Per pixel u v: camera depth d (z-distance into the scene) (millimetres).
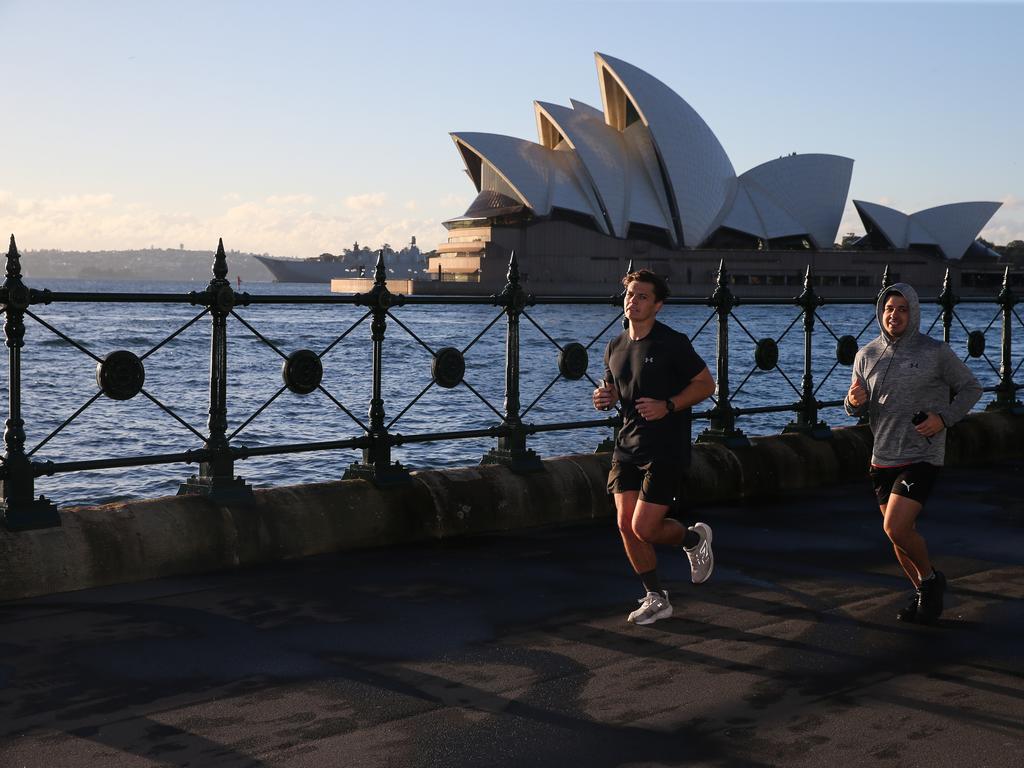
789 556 6652
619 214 130750
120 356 5832
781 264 140250
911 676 4469
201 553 5961
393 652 4664
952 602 5688
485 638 4895
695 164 130125
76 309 102125
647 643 4871
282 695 4121
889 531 5273
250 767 3477
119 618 5074
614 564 6340
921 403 5246
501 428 7539
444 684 4273
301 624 5039
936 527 7566
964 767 3541
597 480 7785
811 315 9430
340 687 4219
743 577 6125
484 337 58844
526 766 3514
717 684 4332
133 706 3982
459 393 27547
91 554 5586
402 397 26297
